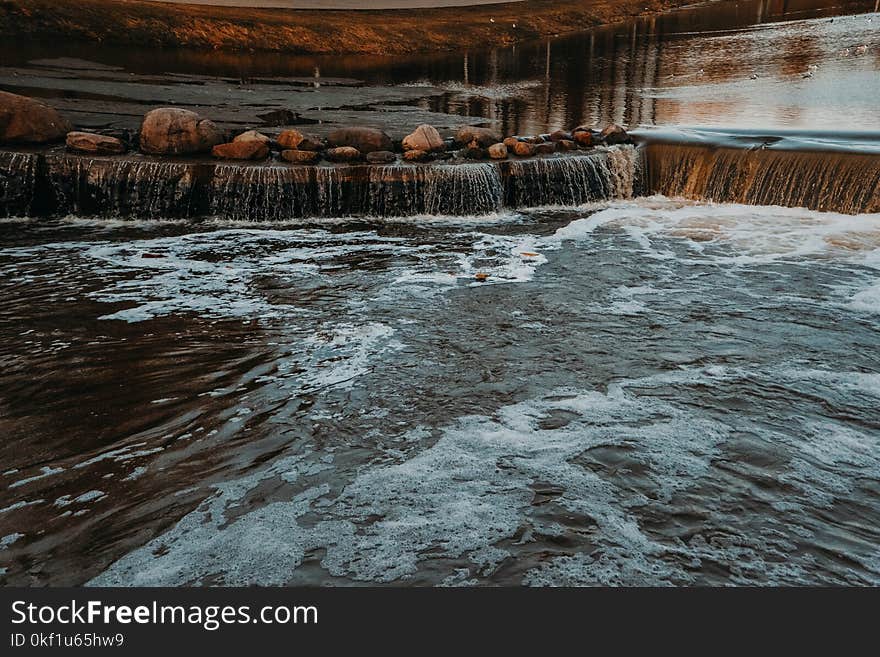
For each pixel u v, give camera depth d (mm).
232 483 3779
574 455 4078
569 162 10883
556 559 3211
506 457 4059
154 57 23234
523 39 33500
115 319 6258
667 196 11297
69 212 10148
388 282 7418
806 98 16047
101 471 3861
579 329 6105
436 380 5090
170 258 8266
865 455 4098
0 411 4516
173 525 3428
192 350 5570
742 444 4211
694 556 3234
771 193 10297
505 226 9828
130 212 10055
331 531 3404
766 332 6020
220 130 11273
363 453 4102
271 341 5793
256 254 8477
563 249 8648
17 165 9945
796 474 3891
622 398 4824
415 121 14781
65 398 4715
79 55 21781
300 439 4242
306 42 28359
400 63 26234
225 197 10031
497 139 11945
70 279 7422
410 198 10312
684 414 4586
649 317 6383
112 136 11180
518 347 5711
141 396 4762
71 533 3355
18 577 3078
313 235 9367
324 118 14820
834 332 6020
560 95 18703
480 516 3514
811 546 3309
